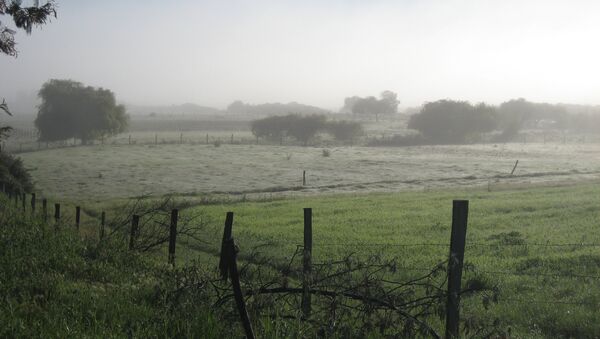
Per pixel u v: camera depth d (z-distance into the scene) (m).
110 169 70.19
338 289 7.95
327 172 65.75
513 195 39.00
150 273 10.84
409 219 28.19
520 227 24.67
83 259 10.85
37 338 6.38
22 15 14.71
